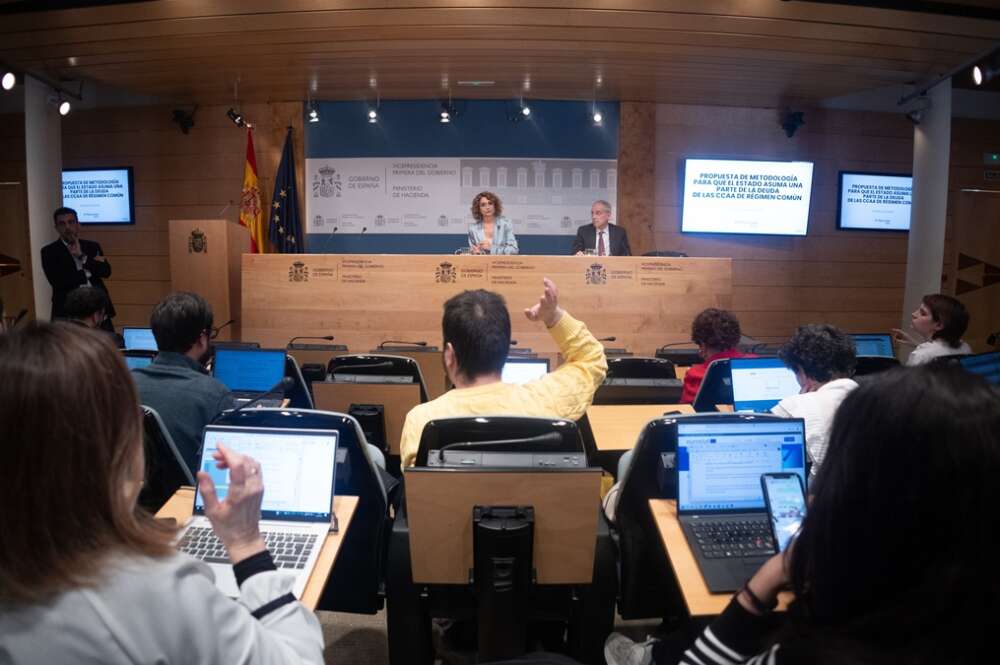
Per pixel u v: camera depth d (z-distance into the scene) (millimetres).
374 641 2061
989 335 6191
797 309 6547
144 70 5285
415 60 5051
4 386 561
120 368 642
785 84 5566
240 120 5965
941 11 4090
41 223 5496
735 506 1519
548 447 1408
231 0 4004
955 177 6582
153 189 6512
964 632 452
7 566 554
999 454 470
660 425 1531
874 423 517
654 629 2105
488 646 1394
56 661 555
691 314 4422
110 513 601
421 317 4414
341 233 6359
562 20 4238
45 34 4516
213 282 5477
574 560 1406
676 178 6328
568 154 6258
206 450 1480
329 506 1434
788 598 1081
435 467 1311
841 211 6473
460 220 6297
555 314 1751
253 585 793
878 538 500
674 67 5145
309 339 4469
